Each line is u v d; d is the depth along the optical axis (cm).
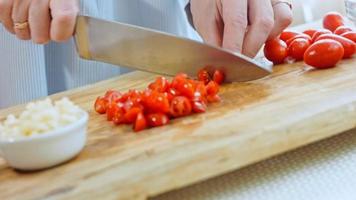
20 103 80
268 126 53
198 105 59
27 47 79
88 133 58
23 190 49
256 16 70
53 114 52
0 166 53
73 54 81
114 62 69
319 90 61
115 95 64
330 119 55
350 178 53
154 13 84
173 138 54
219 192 52
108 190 48
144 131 56
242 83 67
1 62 81
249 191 52
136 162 51
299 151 57
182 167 50
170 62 68
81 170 51
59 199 48
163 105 57
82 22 67
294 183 53
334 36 72
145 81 75
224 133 53
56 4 65
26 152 51
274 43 72
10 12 68
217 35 73
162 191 50
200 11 75
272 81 66
